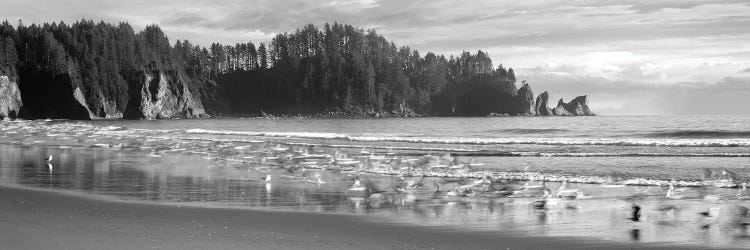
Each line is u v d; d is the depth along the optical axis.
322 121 181.88
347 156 43.69
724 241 17.41
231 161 42.50
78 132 81.31
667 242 17.33
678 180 30.42
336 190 27.91
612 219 20.72
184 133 85.06
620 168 36.56
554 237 17.91
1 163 41.53
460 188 27.47
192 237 17.14
